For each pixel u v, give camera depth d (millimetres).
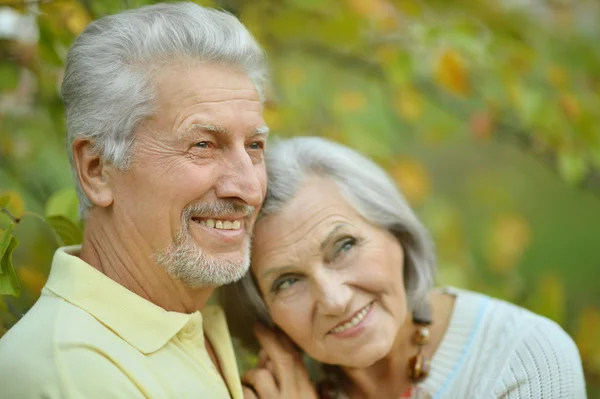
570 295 5844
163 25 2047
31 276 2715
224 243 2121
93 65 2045
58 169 3209
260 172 2207
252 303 2523
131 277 2133
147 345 2051
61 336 1947
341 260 2377
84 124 2064
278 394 2455
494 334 2510
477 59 3504
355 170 2447
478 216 5762
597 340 3842
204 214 2084
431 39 3469
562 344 2477
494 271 4496
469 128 4023
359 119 3875
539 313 3502
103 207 2133
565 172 3668
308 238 2338
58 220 2354
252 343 2707
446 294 2748
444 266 3910
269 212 2357
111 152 2049
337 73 4031
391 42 3703
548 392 2381
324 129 3816
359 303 2373
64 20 2594
